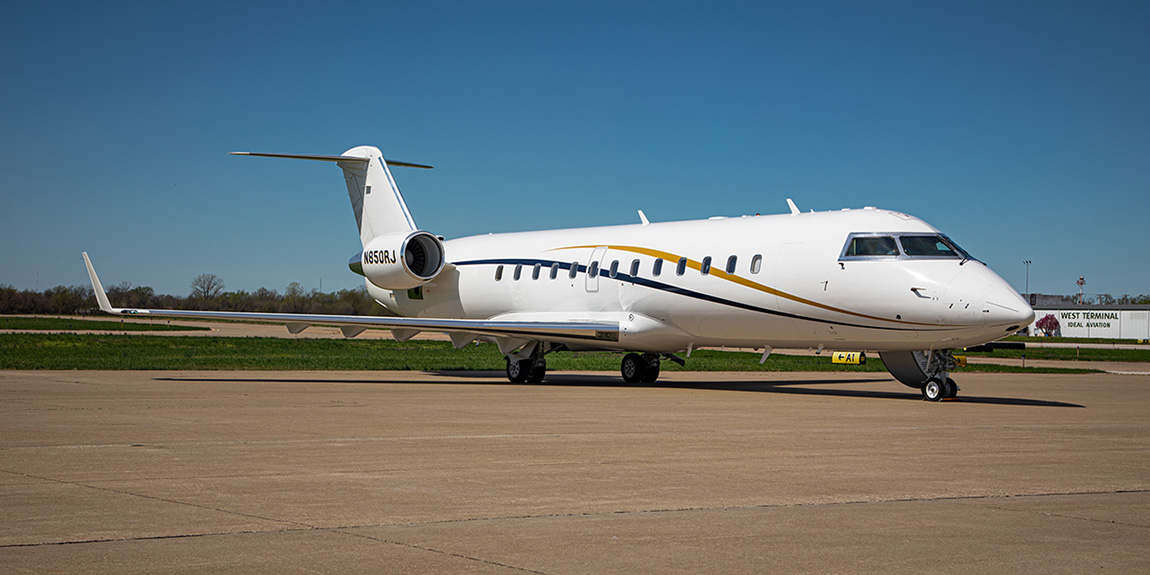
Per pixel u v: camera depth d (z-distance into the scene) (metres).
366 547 6.36
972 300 18.75
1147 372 38.62
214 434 12.46
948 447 12.02
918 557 6.27
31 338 51.38
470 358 41.84
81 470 9.39
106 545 6.33
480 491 8.45
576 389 23.16
